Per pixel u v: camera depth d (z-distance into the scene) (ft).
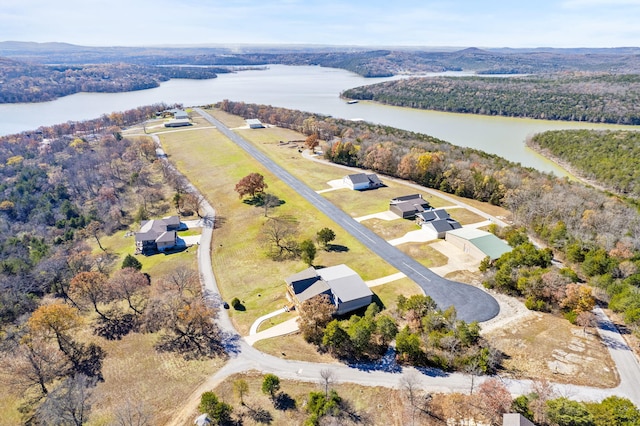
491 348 176.55
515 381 161.58
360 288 216.33
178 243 296.10
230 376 170.71
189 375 172.04
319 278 224.53
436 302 216.54
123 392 163.63
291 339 193.67
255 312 214.90
